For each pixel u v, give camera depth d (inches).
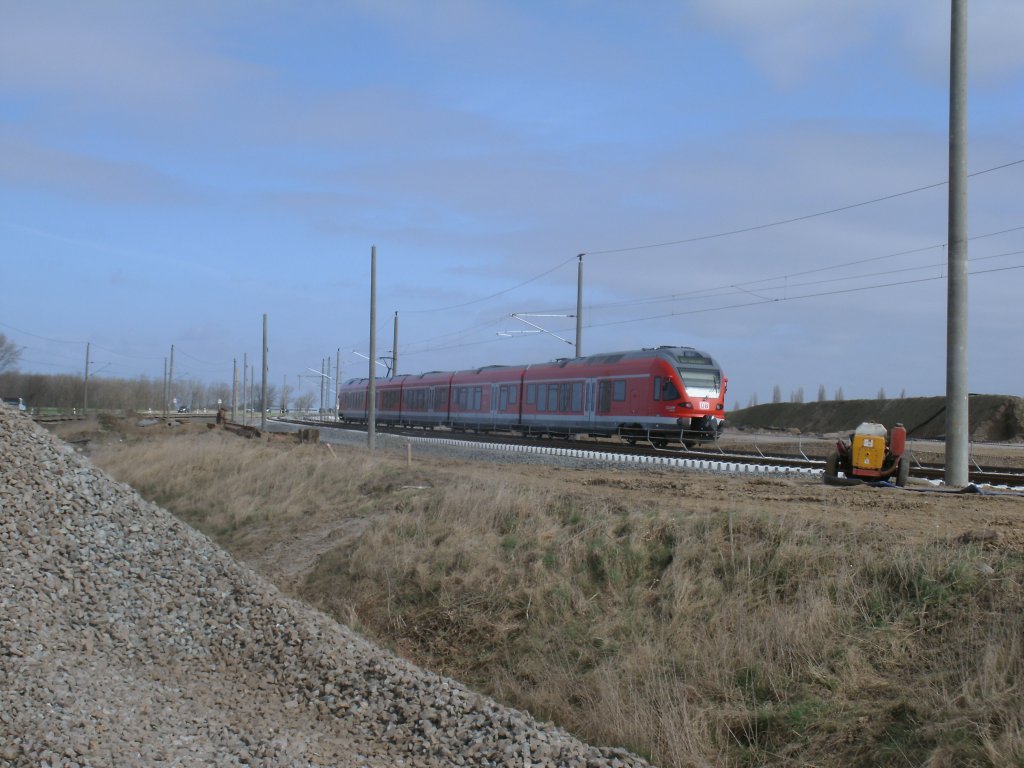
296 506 862.5
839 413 2551.7
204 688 350.3
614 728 351.9
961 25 713.6
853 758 303.9
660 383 1358.3
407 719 332.2
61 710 283.6
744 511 484.1
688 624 409.4
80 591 395.9
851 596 375.6
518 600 486.0
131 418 2367.1
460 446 1418.6
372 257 1336.1
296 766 276.8
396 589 549.0
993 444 1839.3
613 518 526.6
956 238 707.4
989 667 303.6
